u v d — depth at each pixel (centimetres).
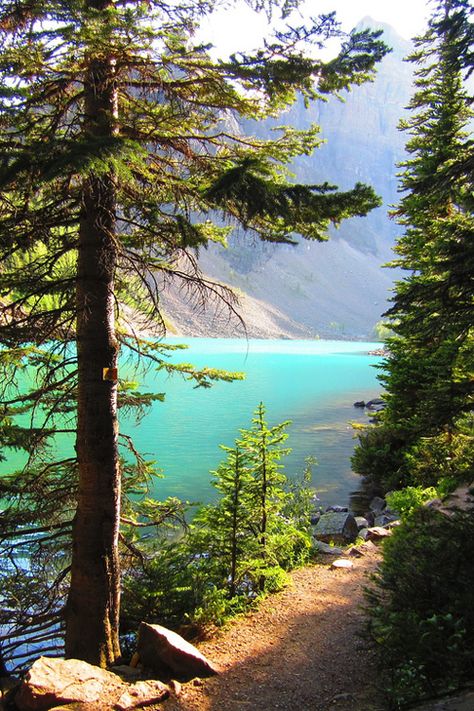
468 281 673
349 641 656
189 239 635
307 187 531
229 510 822
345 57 499
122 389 782
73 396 707
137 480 804
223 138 650
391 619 521
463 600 504
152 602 743
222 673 591
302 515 1190
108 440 629
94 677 524
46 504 690
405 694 450
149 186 645
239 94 597
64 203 647
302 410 3647
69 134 558
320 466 2214
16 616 689
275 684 564
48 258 659
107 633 628
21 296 683
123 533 818
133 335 741
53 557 732
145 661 598
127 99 636
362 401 3909
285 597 830
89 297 615
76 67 528
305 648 652
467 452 969
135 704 495
